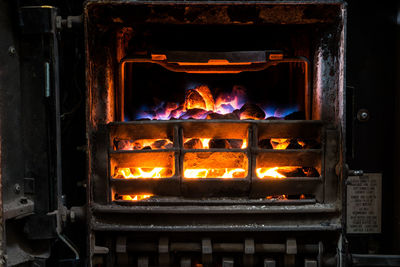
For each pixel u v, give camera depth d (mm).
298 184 1713
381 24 2100
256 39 2094
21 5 1761
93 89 1742
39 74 1682
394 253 2096
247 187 1693
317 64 1872
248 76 2213
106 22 1740
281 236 1715
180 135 1697
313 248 1705
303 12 1710
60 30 1709
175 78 2207
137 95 2178
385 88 2115
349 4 2088
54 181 1692
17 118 1665
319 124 1718
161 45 2080
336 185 1711
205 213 1678
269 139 1921
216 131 1726
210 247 1677
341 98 1697
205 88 2139
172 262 1730
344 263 1661
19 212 1588
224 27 2068
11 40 1636
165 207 1676
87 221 1646
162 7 1678
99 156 1696
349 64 2098
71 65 2027
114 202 1704
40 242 1735
